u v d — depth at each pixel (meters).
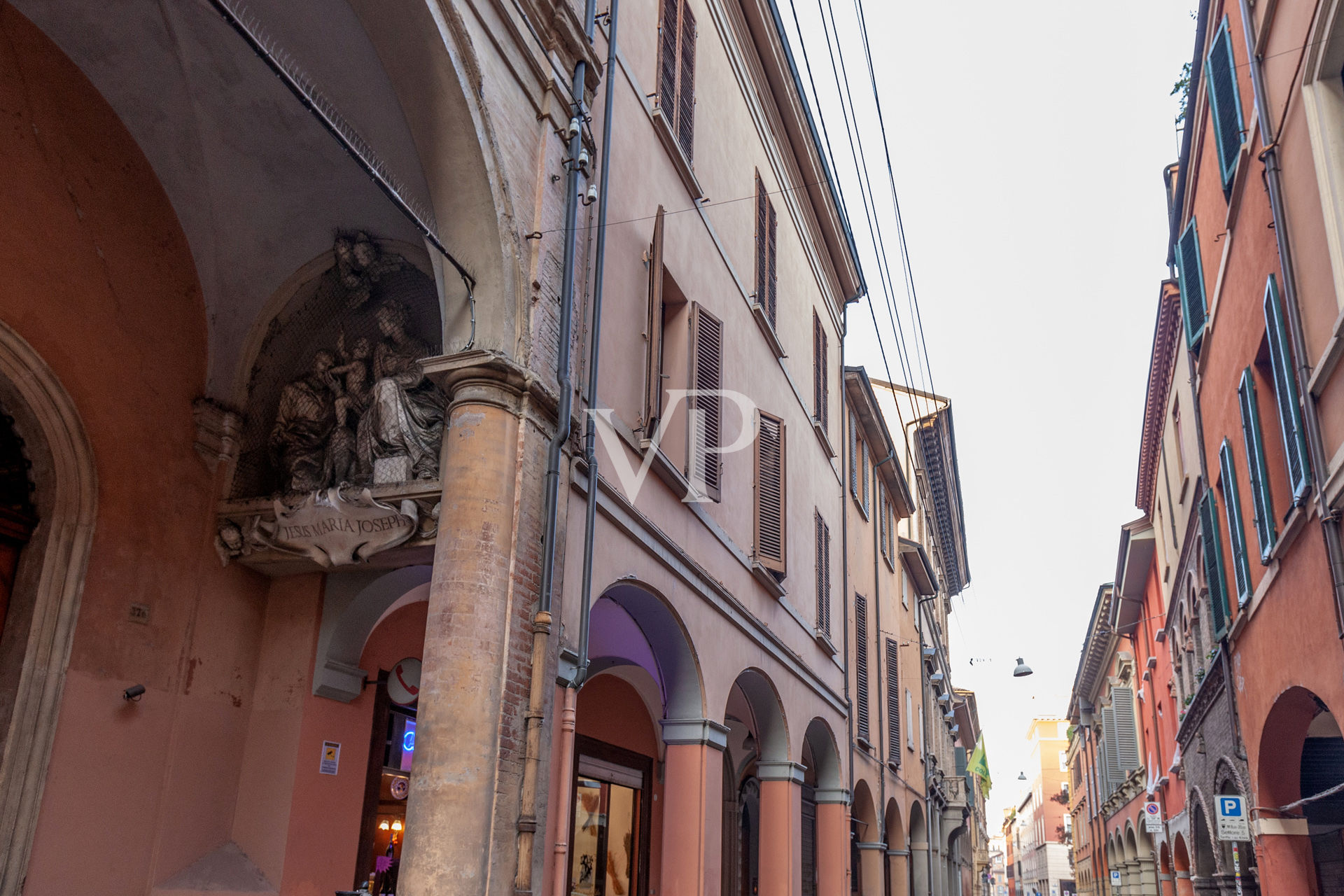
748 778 18.14
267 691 7.81
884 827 20.20
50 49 6.90
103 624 6.80
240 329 8.03
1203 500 14.31
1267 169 9.05
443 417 7.45
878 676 21.44
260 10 6.72
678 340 10.98
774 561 13.05
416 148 7.17
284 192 7.77
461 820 6.02
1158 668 24.39
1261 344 10.27
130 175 7.39
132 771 6.84
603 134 8.98
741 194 13.73
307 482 7.64
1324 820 11.12
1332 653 8.30
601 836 12.84
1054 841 79.50
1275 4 8.75
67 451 6.73
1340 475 7.68
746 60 14.48
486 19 7.26
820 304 18.70
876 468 24.11
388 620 8.71
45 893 6.21
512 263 7.19
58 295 6.80
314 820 7.63
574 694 7.50
